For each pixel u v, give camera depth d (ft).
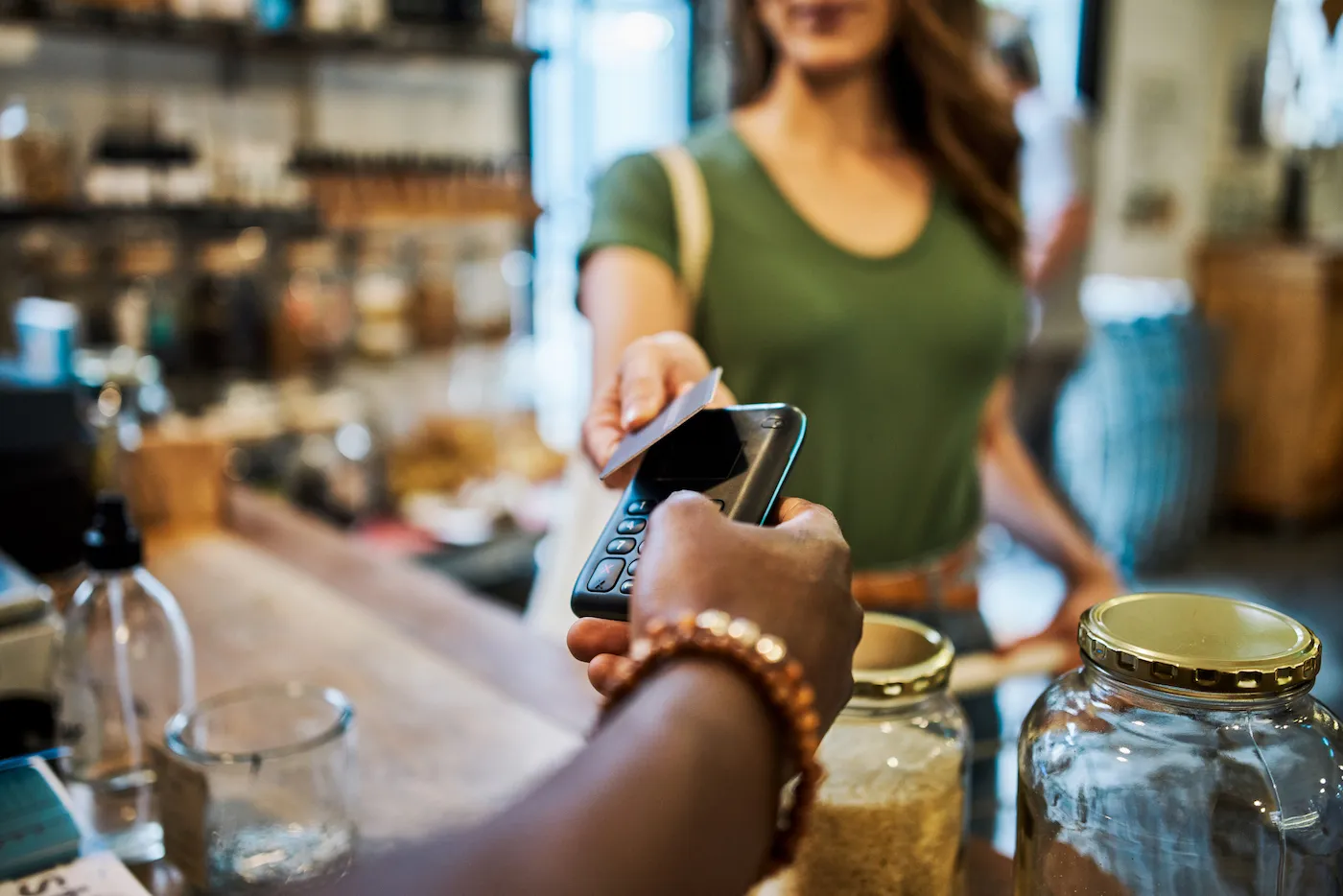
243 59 9.34
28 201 7.32
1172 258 16.80
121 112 8.78
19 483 3.85
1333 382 14.75
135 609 2.50
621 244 3.57
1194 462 13.89
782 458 1.58
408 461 9.75
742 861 1.06
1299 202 17.10
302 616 3.80
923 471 3.92
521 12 10.36
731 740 1.08
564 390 11.86
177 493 4.80
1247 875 1.44
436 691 3.19
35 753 2.72
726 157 3.83
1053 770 1.58
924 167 4.19
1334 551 14.26
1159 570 13.55
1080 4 14.99
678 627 1.15
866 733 1.86
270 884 1.98
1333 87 16.53
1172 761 1.47
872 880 1.82
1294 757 1.46
